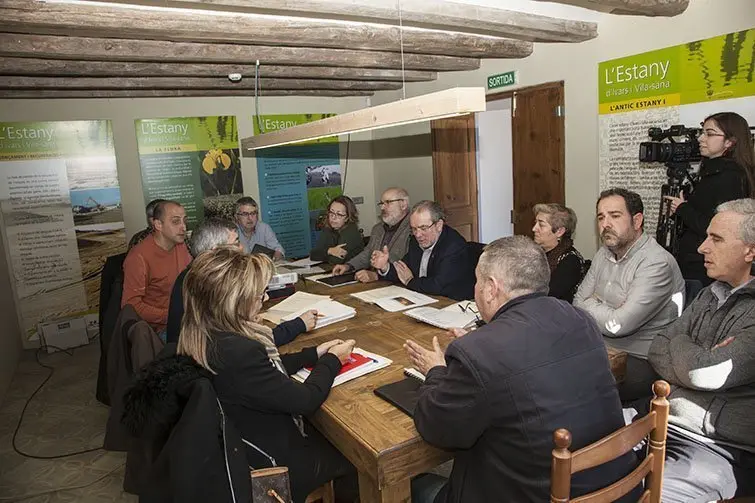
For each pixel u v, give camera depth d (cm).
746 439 152
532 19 307
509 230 524
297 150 543
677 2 282
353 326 227
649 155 284
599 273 240
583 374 119
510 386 113
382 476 131
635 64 320
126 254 338
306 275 349
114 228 468
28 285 445
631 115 327
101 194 460
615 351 185
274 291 292
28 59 329
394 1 261
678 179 286
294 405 147
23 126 428
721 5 275
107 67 351
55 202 445
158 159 480
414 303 256
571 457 104
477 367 116
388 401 155
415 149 515
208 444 124
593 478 117
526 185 409
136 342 197
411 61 393
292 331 213
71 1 237
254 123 519
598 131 348
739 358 148
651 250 218
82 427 310
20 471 263
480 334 123
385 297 269
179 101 484
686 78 295
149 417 130
